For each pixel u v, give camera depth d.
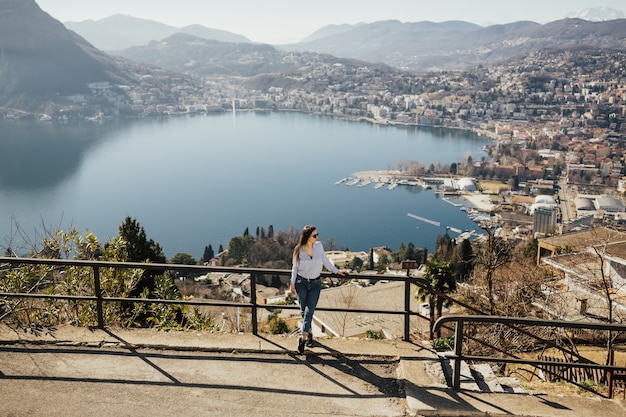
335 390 4.54
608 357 9.38
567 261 18.55
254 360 5.00
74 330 5.48
